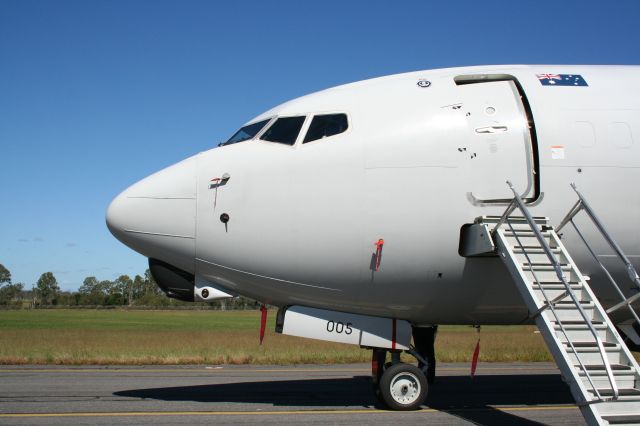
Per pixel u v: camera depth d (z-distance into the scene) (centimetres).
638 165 798
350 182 785
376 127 805
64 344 2112
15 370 1373
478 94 833
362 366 1552
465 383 1228
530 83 848
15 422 744
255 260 805
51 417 779
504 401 966
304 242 790
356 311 856
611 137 804
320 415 802
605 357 580
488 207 777
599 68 901
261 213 796
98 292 16088
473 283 809
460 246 788
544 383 1228
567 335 652
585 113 816
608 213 789
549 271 715
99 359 1564
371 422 753
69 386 1090
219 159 832
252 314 8819
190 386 1108
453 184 781
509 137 797
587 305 688
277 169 802
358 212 781
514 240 740
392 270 793
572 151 794
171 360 1584
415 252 785
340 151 795
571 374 604
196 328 4419
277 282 822
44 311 9944
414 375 833
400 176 782
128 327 4556
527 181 785
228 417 784
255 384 1151
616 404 598
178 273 869
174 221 810
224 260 814
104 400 926
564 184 785
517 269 690
